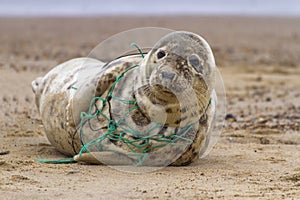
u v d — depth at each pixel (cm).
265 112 4447
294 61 7762
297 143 3394
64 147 2770
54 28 12231
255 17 16988
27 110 3925
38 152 2856
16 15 17250
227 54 8181
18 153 2816
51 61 6519
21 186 2183
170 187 2244
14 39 9550
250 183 2355
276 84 5909
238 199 2111
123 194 2127
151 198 2089
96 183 2267
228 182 2358
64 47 8431
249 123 3953
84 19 15225
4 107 3972
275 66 7219
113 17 16225
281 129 3806
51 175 2367
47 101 2844
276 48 9269
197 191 2197
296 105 4812
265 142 3388
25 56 6969
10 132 3334
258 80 6109
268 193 2200
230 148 3102
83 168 2494
